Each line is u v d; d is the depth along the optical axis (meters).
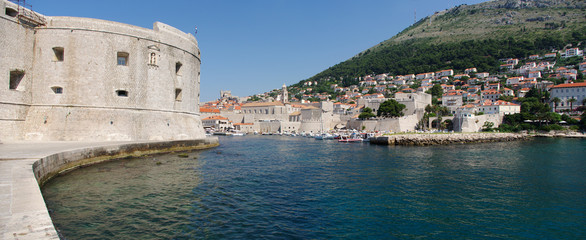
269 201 17.17
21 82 32.56
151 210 14.73
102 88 35.03
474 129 88.94
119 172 23.28
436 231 13.27
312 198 18.08
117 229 12.21
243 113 149.62
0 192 10.61
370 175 25.69
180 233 12.09
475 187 21.44
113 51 36.00
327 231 12.98
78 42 34.50
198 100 50.22
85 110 34.12
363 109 120.56
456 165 31.70
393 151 47.62
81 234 11.59
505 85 157.00
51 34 34.09
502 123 95.81
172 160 30.92
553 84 134.38
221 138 90.50
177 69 44.94
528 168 29.83
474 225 14.07
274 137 98.69
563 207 16.91
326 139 83.12
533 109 99.50
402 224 14.02
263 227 13.13
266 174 25.41
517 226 14.05
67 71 34.09
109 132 34.38
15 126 31.38
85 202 15.50
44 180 18.30
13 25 31.34
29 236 7.21
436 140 64.06
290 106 146.50
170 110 41.59
